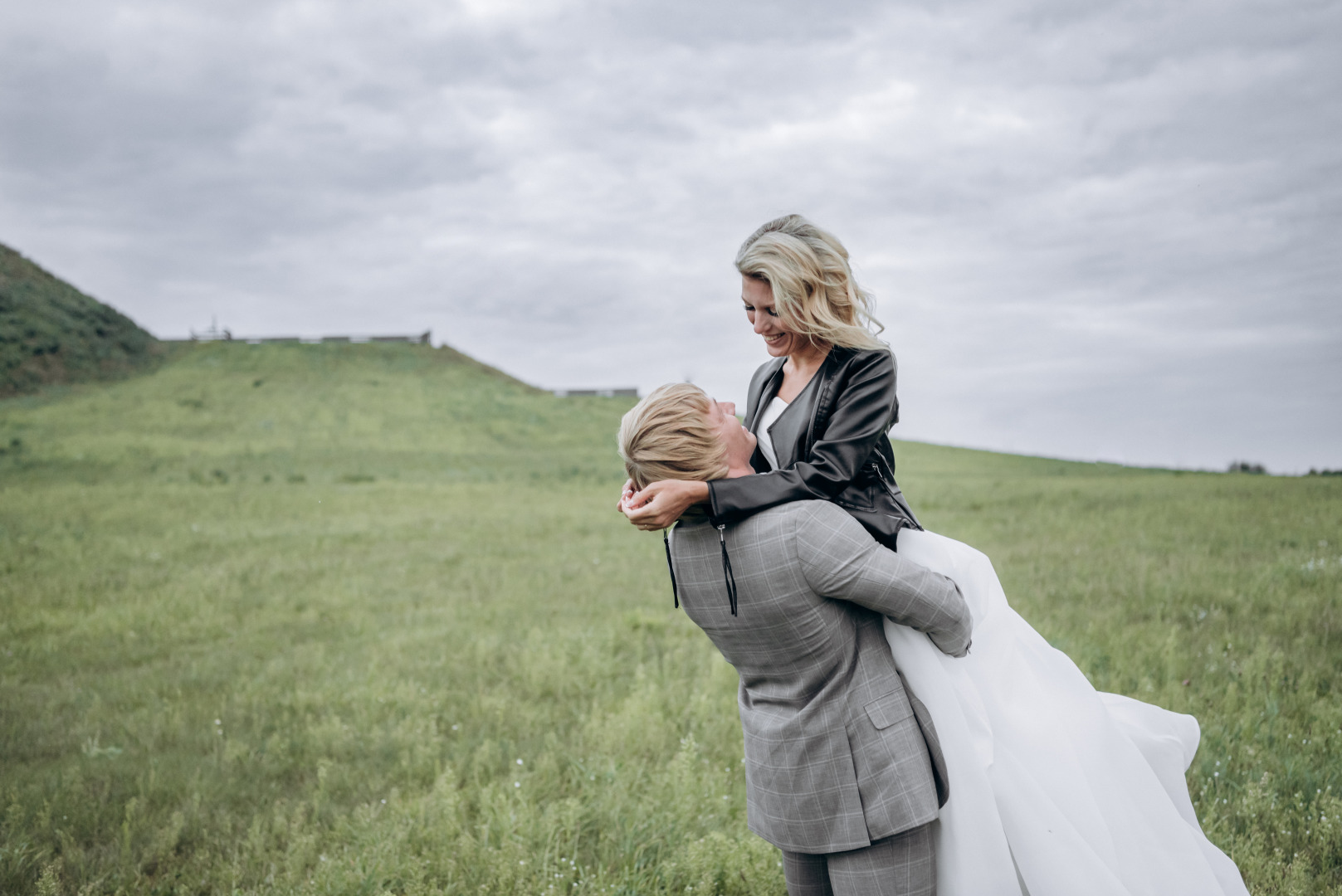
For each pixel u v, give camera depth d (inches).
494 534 530.6
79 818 140.9
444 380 1961.1
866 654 70.1
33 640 279.6
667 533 75.1
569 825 129.0
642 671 201.6
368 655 247.6
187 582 374.3
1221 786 127.0
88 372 1836.9
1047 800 68.9
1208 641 204.8
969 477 965.2
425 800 141.1
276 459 1099.9
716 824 130.4
